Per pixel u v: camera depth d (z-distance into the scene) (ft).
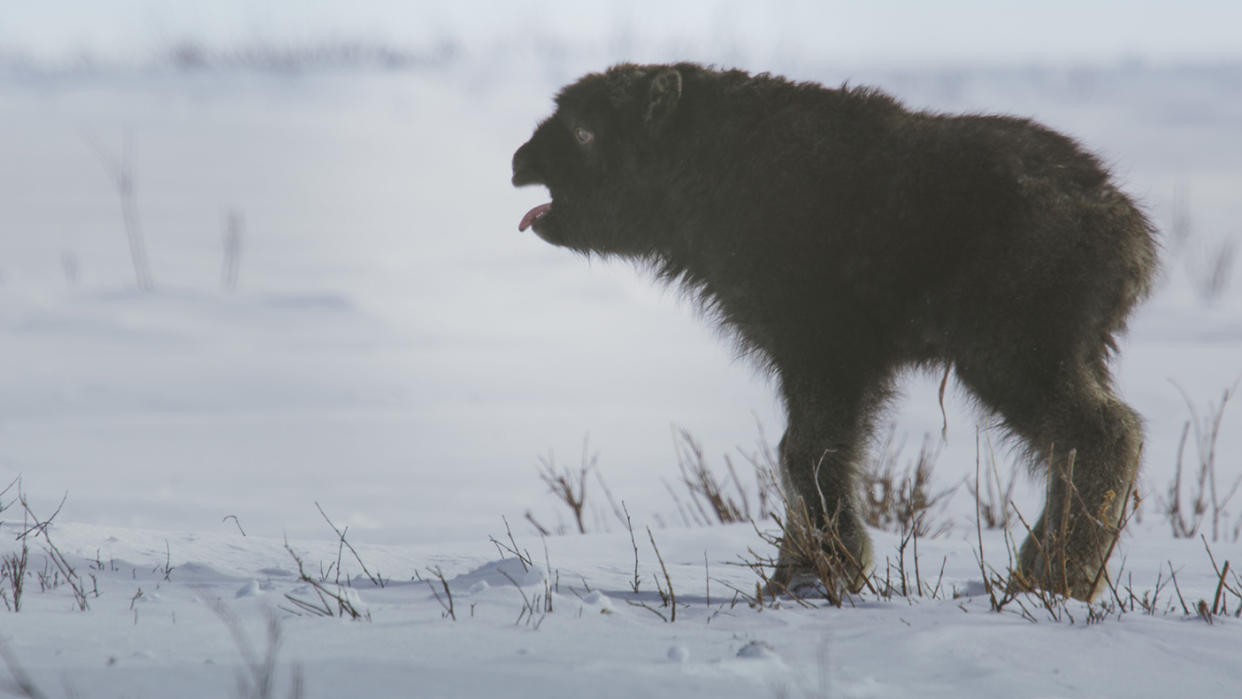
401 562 68.54
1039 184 56.34
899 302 58.13
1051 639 45.32
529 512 105.40
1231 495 113.50
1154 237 60.29
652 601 55.42
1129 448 54.95
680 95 65.05
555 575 62.23
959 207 56.65
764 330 60.75
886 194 57.82
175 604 50.42
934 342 58.44
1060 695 39.24
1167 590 64.75
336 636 43.60
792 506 59.26
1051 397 55.36
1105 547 54.60
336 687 35.99
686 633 45.50
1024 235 55.62
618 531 98.94
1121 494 54.75
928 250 57.00
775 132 61.87
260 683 35.86
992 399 57.26
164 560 64.69
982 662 42.27
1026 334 55.47
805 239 58.95
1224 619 50.47
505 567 59.93
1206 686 40.78
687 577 64.54
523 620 47.19
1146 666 42.60
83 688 35.83
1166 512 107.65
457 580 58.59
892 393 61.77
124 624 45.60
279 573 63.10
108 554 65.57
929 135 58.59
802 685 38.47
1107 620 49.01
